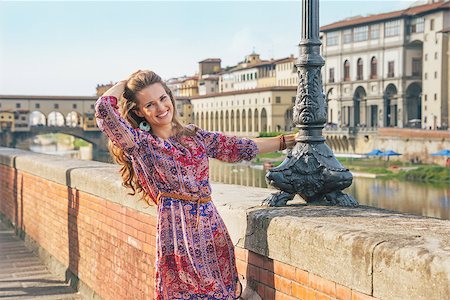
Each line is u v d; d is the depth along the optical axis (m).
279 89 103.12
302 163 4.53
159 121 3.86
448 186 57.62
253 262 4.22
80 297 8.15
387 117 93.44
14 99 118.06
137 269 6.41
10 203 13.78
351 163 77.12
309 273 3.65
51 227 10.02
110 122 3.76
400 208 46.03
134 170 3.95
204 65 154.88
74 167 8.85
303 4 4.56
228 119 117.56
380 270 3.08
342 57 98.94
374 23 92.75
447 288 2.72
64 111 119.75
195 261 3.77
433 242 3.08
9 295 8.32
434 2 89.69
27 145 153.50
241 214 4.33
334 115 101.38
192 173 3.84
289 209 4.28
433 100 83.44
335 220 3.79
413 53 88.94
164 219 3.83
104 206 7.40
